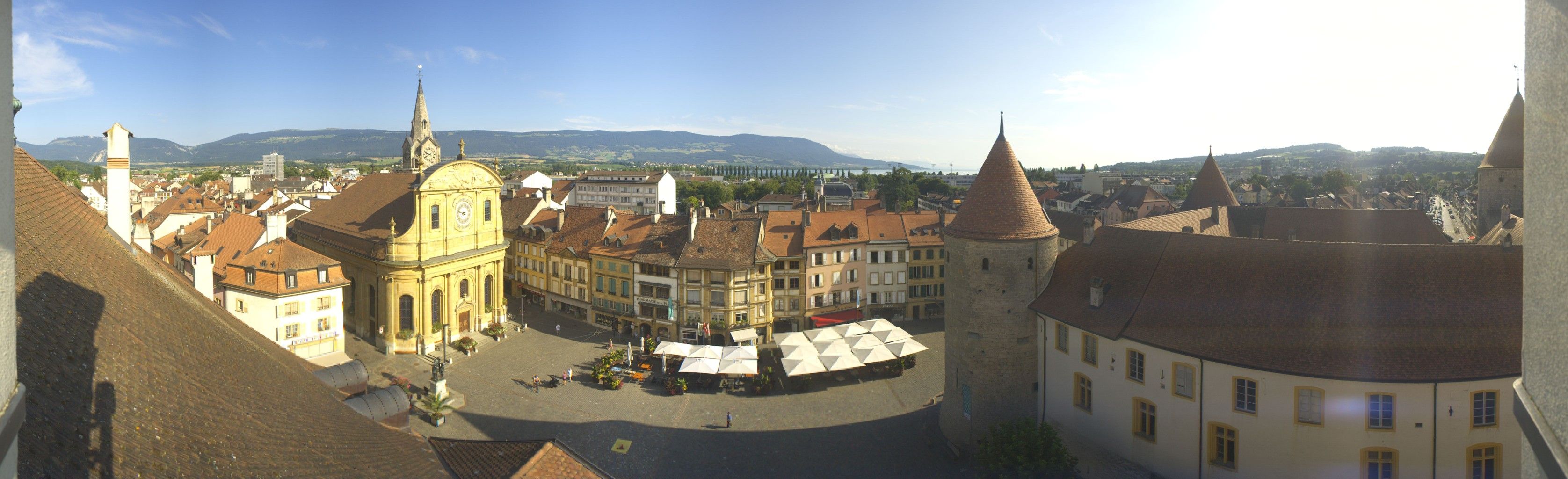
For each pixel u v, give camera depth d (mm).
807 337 74250
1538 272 6406
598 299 89500
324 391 23172
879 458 51781
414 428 55844
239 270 68875
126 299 15828
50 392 9422
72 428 9242
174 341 15547
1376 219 77312
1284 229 82812
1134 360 43844
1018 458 43969
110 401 10758
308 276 69750
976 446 51188
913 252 93375
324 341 71312
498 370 71500
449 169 79312
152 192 189375
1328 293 39344
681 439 55250
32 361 9625
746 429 57188
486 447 24609
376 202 88625
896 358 69500
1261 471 38281
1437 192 192625
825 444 54281
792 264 87688
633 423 58156
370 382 66875
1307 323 38688
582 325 89375
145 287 19062
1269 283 41281
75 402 9797
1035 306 50656
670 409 61500
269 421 15312
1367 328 37250
